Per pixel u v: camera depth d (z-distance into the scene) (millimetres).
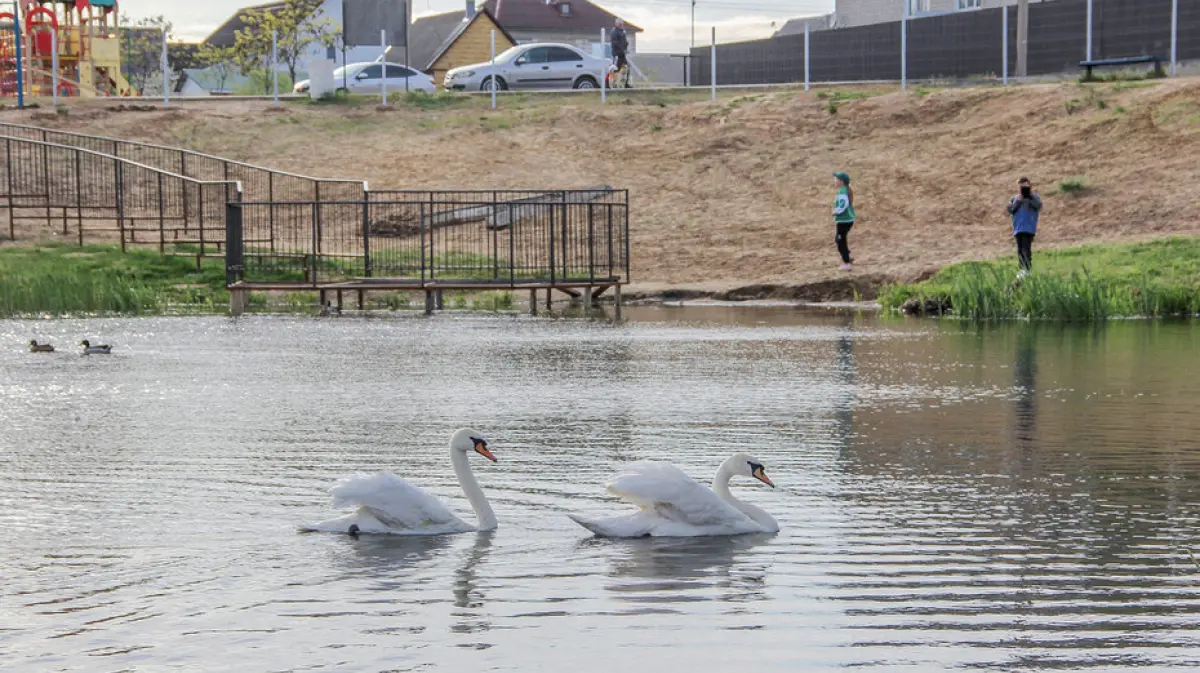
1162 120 36688
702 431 12969
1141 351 20000
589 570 8000
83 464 11250
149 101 45062
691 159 40031
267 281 29672
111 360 19391
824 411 14258
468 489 9047
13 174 38500
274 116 43531
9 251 31938
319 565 8109
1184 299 26828
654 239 35969
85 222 35688
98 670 6363
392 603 7367
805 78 45938
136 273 31047
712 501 8859
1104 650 6652
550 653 6586
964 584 7742
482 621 7066
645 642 6738
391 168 40125
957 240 34000
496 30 78562
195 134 42156
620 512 9492
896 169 37906
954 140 38562
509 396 15547
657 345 21578
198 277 31266
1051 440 12359
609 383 16719
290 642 6746
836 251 34281
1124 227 32938
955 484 10438
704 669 6363
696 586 7684
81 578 7836
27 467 11125
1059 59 42969
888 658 6527
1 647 6676
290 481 10547
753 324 25500
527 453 11789
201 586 7680
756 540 8727
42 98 44906
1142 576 7895
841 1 58312
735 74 52625
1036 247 32625
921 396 15375
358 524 8922
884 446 12094
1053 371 17625
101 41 54688
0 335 23109
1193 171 34531
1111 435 12586
